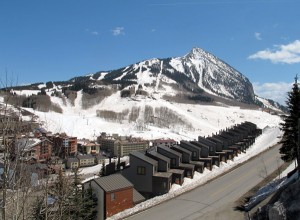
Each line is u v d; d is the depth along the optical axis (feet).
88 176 316.40
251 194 165.48
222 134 333.21
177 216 138.31
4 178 33.32
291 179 144.97
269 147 321.11
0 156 33.50
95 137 649.61
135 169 192.13
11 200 34.60
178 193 173.06
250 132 403.75
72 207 86.84
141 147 523.29
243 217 132.26
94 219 146.20
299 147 130.00
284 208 111.34
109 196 148.05
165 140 577.84
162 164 200.34
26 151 35.42
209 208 147.33
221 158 271.49
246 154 319.27
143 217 138.31
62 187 52.26
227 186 184.55
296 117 161.68
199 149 246.68
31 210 40.47
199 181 201.57
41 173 42.37
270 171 216.13
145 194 188.85
